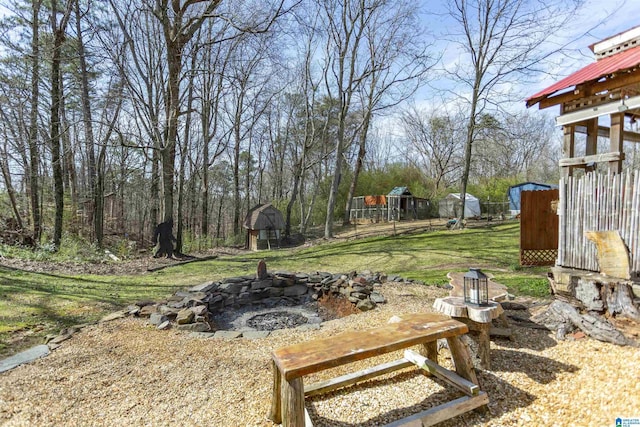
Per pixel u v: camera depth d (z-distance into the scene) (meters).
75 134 15.59
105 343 3.97
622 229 3.72
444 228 16.39
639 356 2.81
